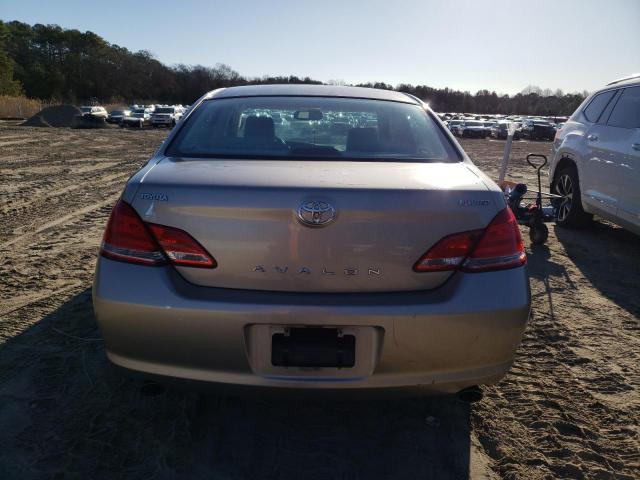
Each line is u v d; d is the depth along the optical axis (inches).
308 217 69.5
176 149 91.8
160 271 72.2
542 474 80.7
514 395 102.3
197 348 71.5
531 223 206.5
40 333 121.2
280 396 73.5
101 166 476.1
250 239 70.6
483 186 78.2
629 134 189.8
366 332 71.6
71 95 3467.0
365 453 84.8
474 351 74.2
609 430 91.9
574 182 231.9
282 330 71.4
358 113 106.0
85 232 220.2
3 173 408.5
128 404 95.3
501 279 74.5
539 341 125.9
